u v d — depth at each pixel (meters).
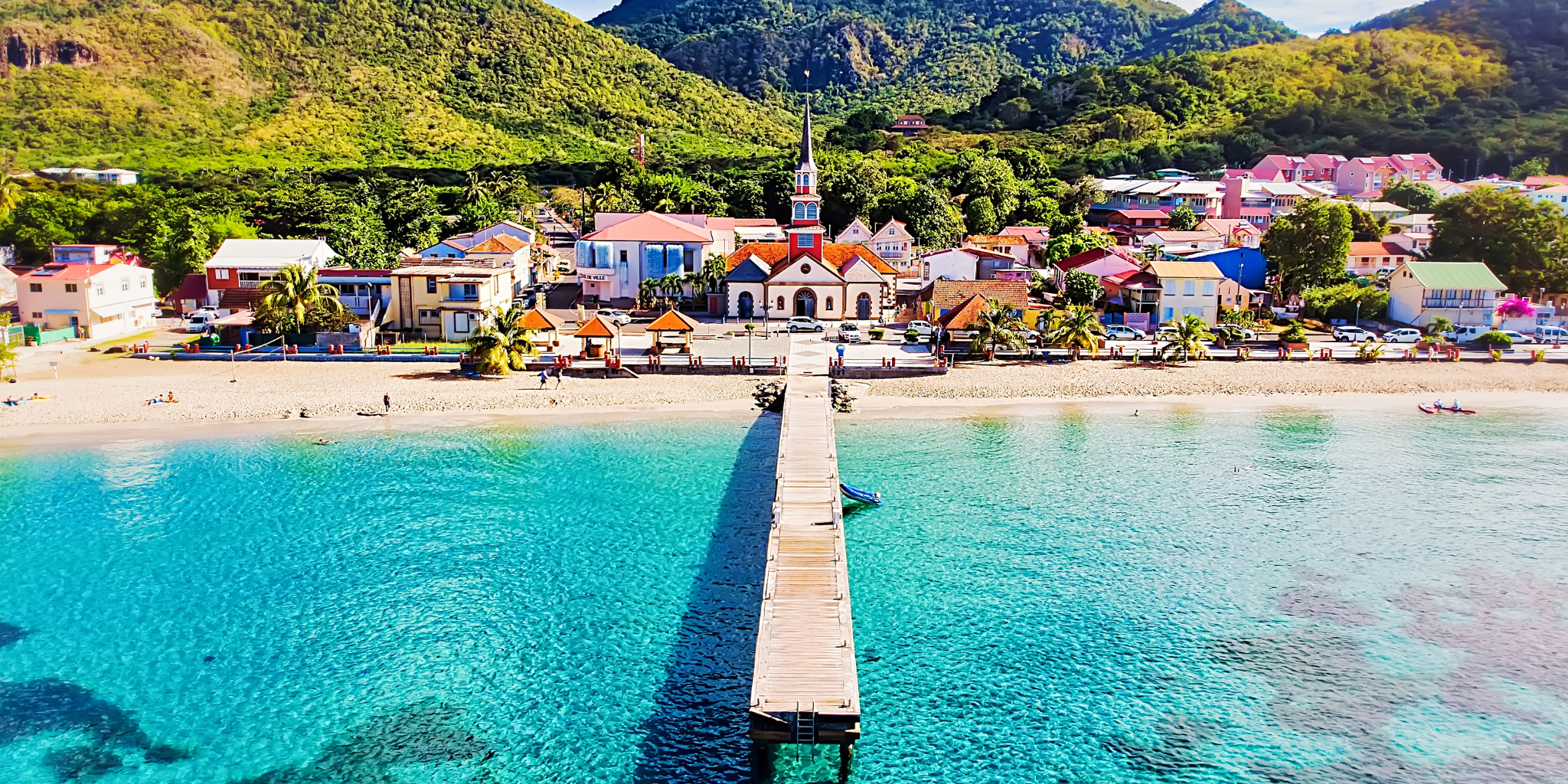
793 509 56.06
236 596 52.28
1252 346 109.62
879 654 46.53
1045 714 41.91
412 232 172.12
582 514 63.53
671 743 40.19
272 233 161.12
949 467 72.88
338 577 54.53
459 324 111.69
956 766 38.50
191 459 73.94
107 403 86.75
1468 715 41.69
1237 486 68.88
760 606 49.56
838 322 124.12
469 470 71.81
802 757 39.31
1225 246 161.50
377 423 83.06
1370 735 40.34
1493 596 52.28
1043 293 132.75
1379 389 94.56
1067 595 52.44
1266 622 49.53
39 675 44.94
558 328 117.19
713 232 153.62
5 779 37.78
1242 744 39.75
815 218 140.75
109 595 52.38
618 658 46.41
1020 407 89.25
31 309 112.19
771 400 87.50
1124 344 109.38
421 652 46.84
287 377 96.31
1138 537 60.09
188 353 103.25
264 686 44.12
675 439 79.19
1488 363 102.56
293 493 67.06
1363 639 47.88
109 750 39.59
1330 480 70.19
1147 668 45.41
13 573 54.72
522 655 46.59
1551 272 126.19
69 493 66.94
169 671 45.28
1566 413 87.56
